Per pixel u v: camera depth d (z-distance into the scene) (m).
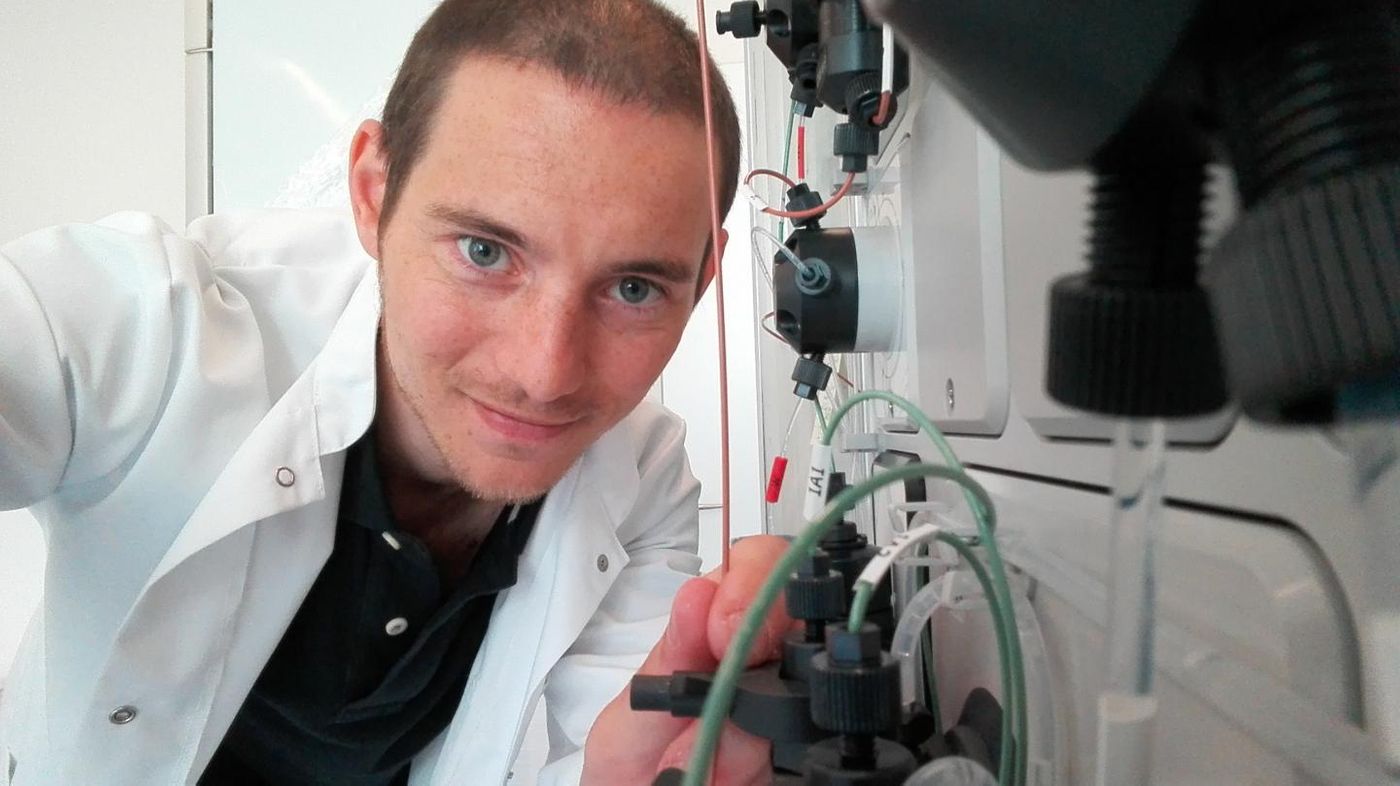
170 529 0.69
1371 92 0.12
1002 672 0.30
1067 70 0.14
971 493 0.28
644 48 0.52
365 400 0.69
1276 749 0.19
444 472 0.73
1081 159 0.16
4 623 1.67
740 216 1.65
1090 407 0.16
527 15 0.53
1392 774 0.15
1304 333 0.13
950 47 0.14
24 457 0.58
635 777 0.42
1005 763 0.27
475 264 0.55
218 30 1.76
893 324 0.49
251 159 1.75
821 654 0.28
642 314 0.59
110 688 0.63
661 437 1.02
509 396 0.58
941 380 0.41
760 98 1.09
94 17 1.74
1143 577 0.19
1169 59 0.13
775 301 0.54
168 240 0.72
